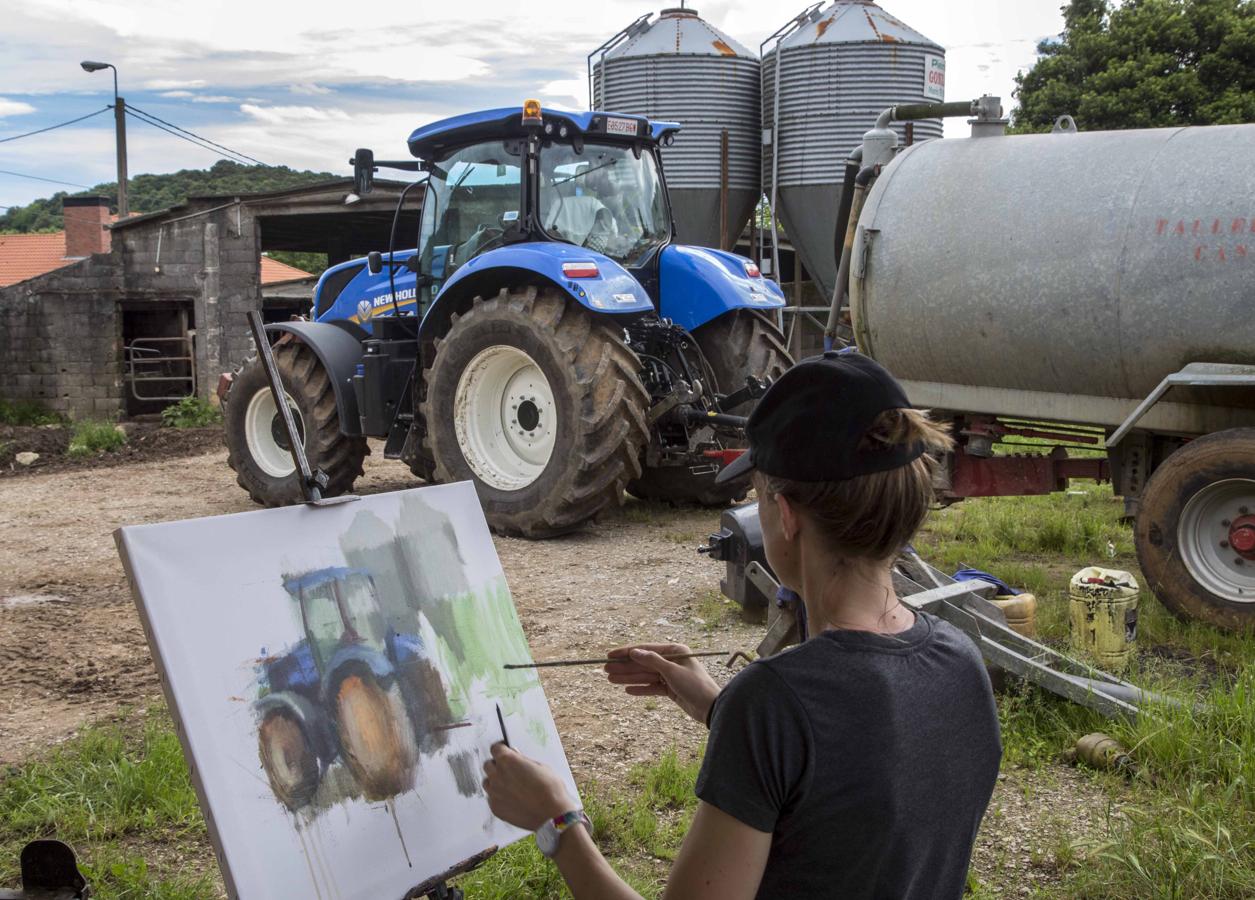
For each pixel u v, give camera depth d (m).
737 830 1.21
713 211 13.30
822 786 1.22
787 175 12.99
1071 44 26.27
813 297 17.41
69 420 16.41
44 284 16.25
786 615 4.11
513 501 6.91
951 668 1.34
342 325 8.57
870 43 12.55
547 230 7.25
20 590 6.06
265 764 1.71
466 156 7.59
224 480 10.22
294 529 1.91
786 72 12.85
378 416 7.79
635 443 6.77
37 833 3.22
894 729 1.25
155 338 16.72
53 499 9.26
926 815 1.28
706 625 5.09
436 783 1.97
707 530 7.29
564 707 4.16
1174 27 24.53
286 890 1.66
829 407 1.29
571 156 7.44
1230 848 2.88
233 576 1.77
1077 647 4.52
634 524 7.51
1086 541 6.72
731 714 1.25
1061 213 5.35
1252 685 3.84
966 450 6.18
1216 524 4.89
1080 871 2.91
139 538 1.66
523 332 6.80
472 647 2.17
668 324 7.40
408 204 16.14
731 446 7.36
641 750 3.77
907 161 6.14
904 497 1.30
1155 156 5.20
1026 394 5.70
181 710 1.62
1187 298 4.93
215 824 1.61
